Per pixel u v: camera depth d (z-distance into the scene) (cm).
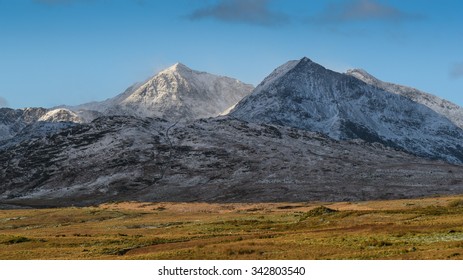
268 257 7562
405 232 9169
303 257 7356
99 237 11869
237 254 8000
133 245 10019
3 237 11706
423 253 6888
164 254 8369
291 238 9575
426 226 9712
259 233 11194
